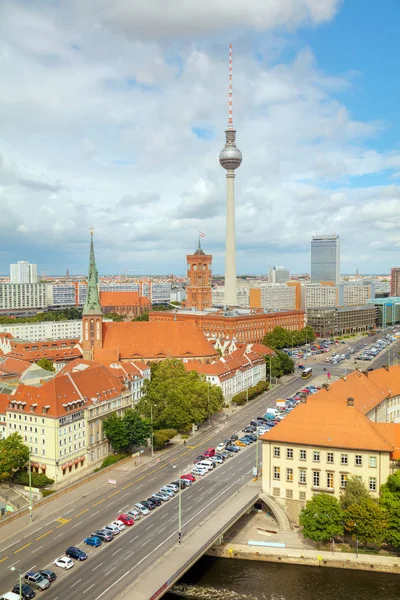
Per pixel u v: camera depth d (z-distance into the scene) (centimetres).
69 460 15000
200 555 10262
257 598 9894
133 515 11850
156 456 16138
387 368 18238
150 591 8988
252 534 11806
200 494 13250
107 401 16625
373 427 12188
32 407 14962
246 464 15438
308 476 12150
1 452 14138
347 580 10394
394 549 11156
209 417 19738
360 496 11194
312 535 10906
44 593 9175
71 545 10794
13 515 11950
